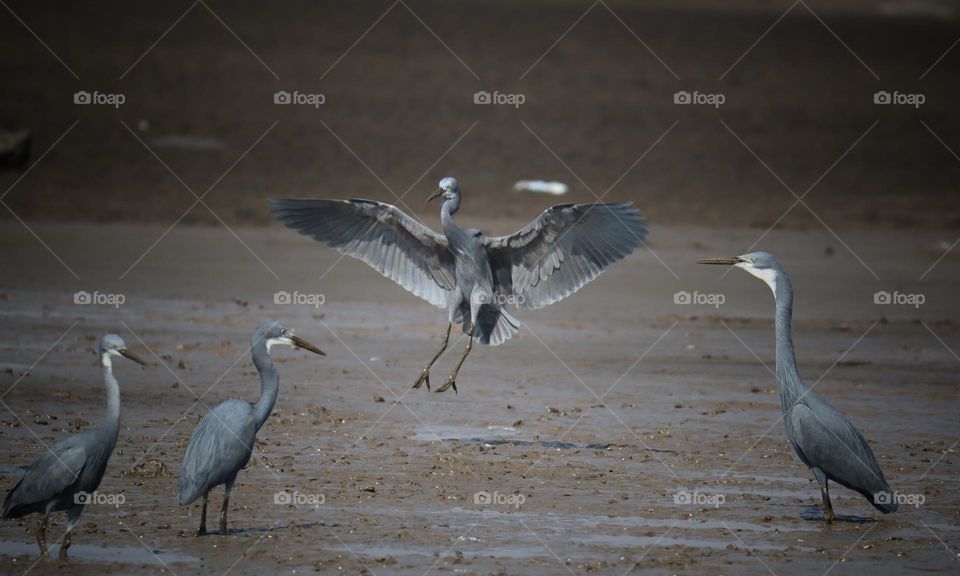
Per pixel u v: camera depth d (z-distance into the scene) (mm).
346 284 23328
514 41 57875
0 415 13406
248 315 20047
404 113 46750
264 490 11258
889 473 12234
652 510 10938
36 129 41094
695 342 18906
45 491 9023
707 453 12891
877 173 43906
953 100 54281
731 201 38312
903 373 17047
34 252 25484
